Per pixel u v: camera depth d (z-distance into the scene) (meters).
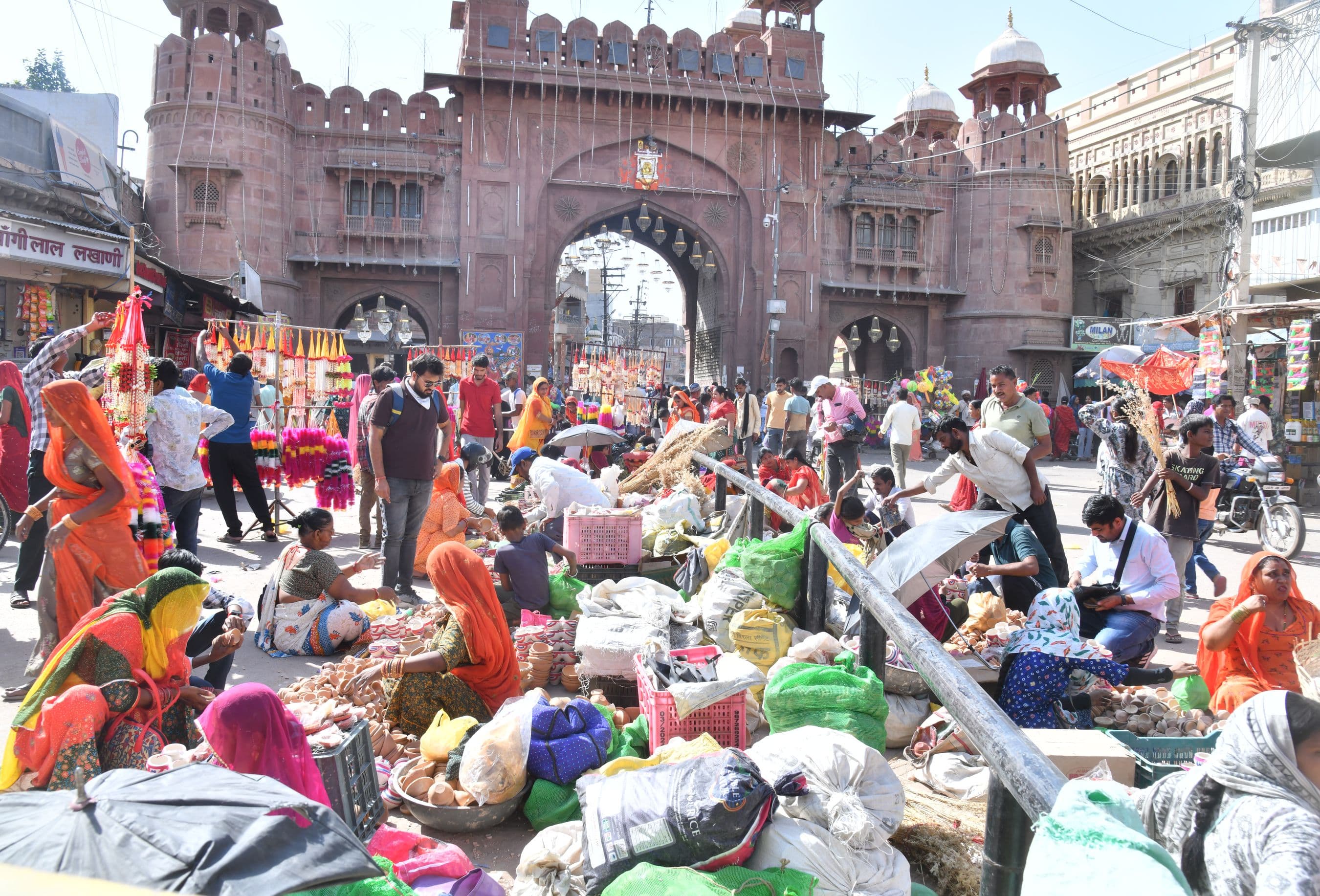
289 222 27.27
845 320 31.39
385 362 8.74
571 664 4.94
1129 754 3.29
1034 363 30.81
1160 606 5.04
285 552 5.55
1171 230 28.53
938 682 2.30
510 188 28.17
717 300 31.58
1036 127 29.05
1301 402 15.46
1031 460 5.79
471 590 4.12
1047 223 30.28
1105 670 3.96
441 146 28.33
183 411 6.83
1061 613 4.11
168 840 1.58
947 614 5.00
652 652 4.13
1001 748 1.87
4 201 15.33
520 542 5.82
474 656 4.11
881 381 30.94
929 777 3.64
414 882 2.58
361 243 27.95
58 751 2.99
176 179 25.56
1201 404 14.12
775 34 29.78
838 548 4.16
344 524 10.06
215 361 9.87
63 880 1.01
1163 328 27.45
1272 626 4.15
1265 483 10.16
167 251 25.53
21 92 21.36
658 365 22.05
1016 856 2.01
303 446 10.17
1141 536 5.14
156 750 3.17
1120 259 31.34
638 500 8.59
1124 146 31.55
